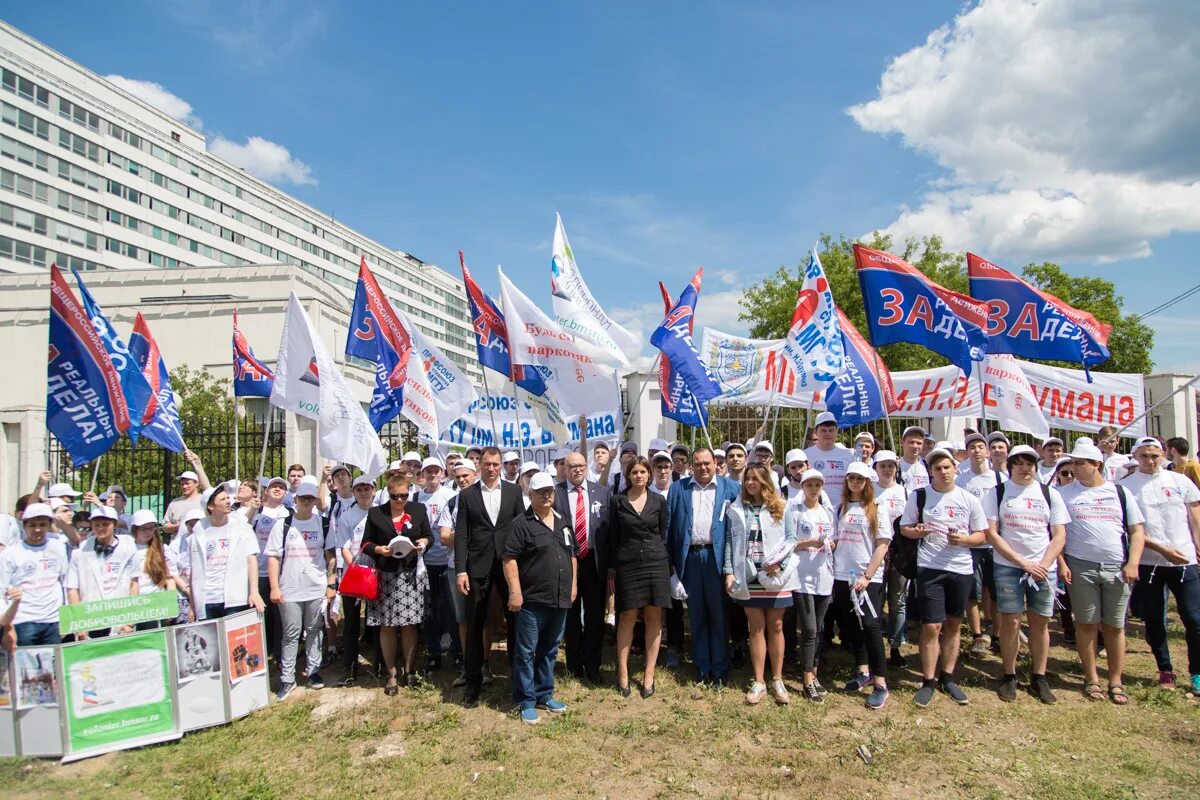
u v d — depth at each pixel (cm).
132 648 529
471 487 618
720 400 1041
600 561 635
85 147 5469
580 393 794
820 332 829
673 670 668
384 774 474
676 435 1253
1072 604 597
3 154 4916
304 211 7669
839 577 604
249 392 958
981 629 742
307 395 820
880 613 585
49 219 5200
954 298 795
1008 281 868
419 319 9338
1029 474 591
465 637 613
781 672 600
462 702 595
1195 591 588
